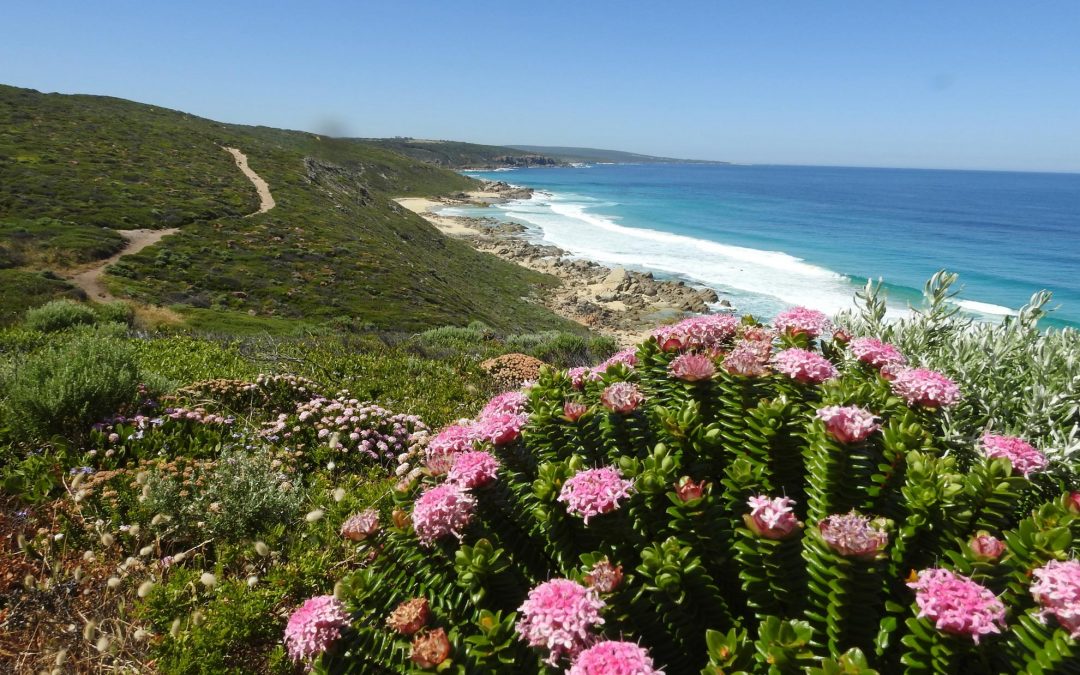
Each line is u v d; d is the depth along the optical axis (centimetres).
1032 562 205
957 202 15450
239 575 406
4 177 5250
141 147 7419
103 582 395
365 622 270
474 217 11169
